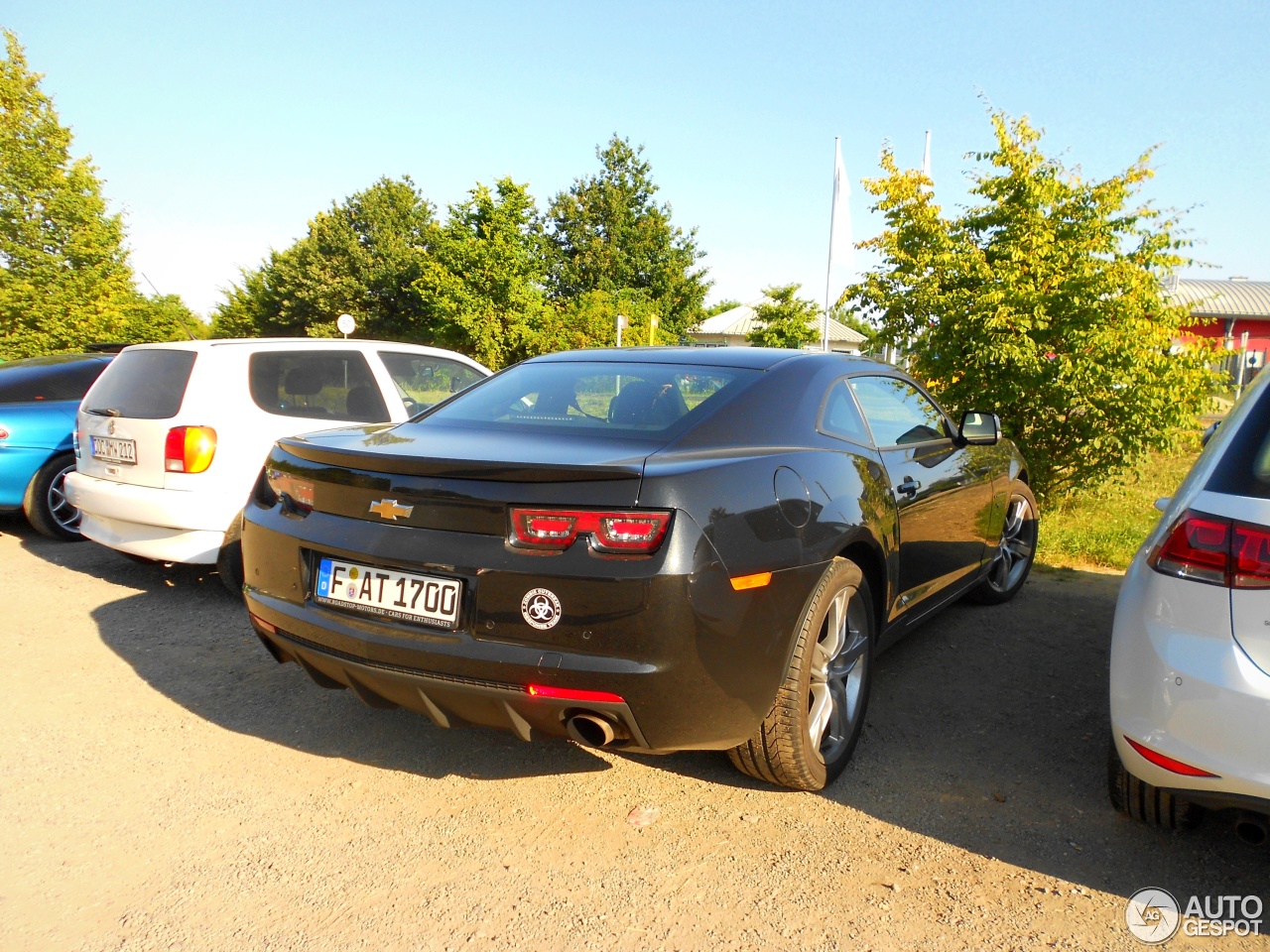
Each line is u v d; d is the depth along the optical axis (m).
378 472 2.64
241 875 2.49
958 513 4.16
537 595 2.37
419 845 2.64
